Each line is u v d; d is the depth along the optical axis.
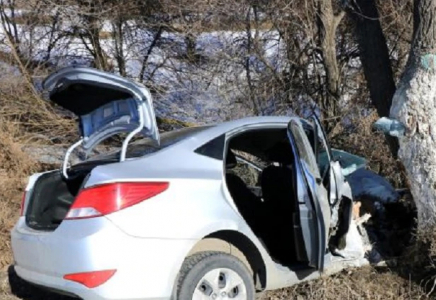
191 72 11.25
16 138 8.92
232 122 5.10
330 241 5.44
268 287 4.98
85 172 4.88
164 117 10.93
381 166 8.16
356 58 10.84
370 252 5.71
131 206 4.27
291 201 5.66
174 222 4.37
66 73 4.74
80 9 11.26
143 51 11.78
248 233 4.75
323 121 9.86
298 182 4.92
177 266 4.34
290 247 5.40
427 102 5.45
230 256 4.65
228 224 4.62
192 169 4.65
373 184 6.28
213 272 4.55
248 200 5.83
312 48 10.38
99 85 4.70
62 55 11.44
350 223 5.54
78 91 4.90
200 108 10.93
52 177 5.02
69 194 4.86
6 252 6.45
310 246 4.91
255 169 6.49
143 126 4.68
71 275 4.22
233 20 11.20
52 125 9.54
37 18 11.25
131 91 4.61
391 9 9.96
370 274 5.51
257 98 10.93
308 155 5.00
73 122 9.59
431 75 5.47
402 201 6.22
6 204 7.36
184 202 4.46
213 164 4.75
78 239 4.20
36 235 4.55
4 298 5.67
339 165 5.47
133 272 4.20
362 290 5.31
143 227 4.26
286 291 5.37
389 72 7.57
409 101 5.49
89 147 5.22
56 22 11.38
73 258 4.21
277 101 10.84
